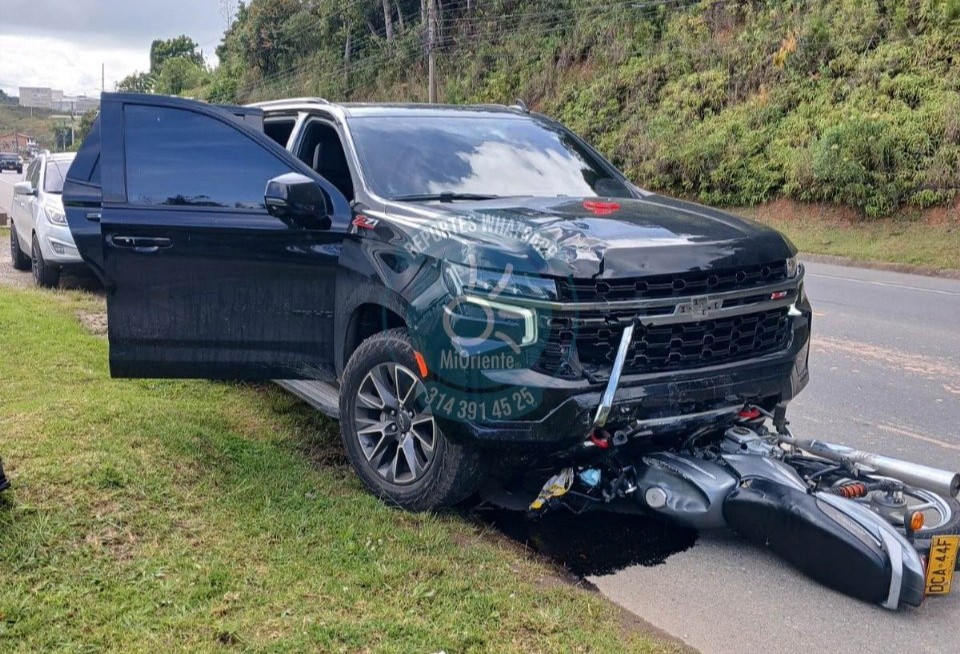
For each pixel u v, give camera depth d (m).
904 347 8.39
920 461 5.10
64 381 5.73
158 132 4.49
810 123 21.77
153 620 2.97
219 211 4.38
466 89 37.09
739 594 3.55
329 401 4.64
